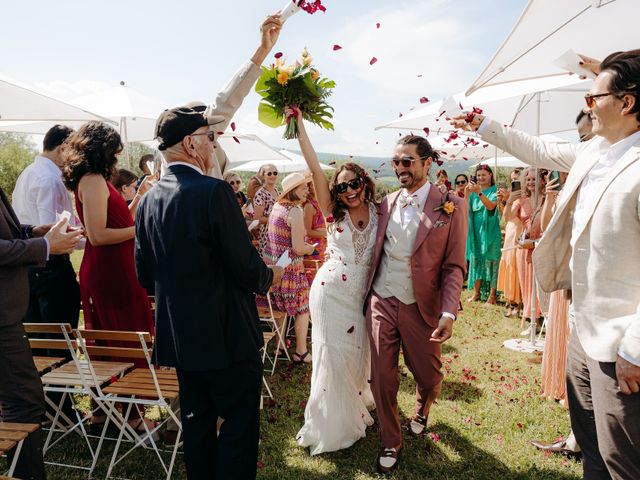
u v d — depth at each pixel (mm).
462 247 2869
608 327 1884
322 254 5734
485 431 3400
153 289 2434
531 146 2543
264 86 2742
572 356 2277
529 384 4227
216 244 2123
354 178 3012
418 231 2857
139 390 2852
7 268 2270
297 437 3318
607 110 1902
